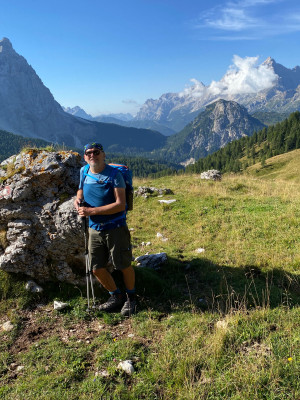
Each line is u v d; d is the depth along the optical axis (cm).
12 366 387
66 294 536
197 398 306
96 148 420
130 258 479
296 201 1133
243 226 913
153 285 575
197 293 570
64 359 387
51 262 545
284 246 748
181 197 1348
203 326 438
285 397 298
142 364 371
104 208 431
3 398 331
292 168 9881
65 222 519
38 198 560
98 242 461
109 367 364
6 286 525
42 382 346
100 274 477
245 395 303
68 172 581
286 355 351
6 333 453
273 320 436
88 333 448
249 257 712
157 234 957
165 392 323
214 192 1397
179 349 388
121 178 437
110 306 500
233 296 539
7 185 562
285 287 566
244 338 396
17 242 536
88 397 319
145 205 1309
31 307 513
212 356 364
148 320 469
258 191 1441
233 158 17125
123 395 322
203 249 797
